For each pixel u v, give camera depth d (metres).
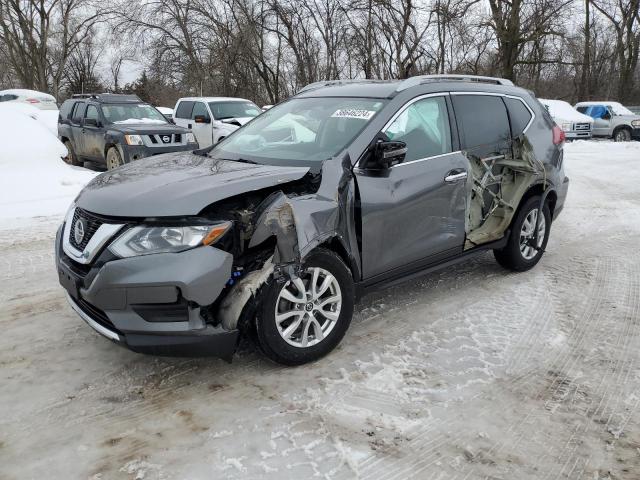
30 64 43.50
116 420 2.94
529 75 32.91
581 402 3.12
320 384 3.28
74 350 3.70
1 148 11.20
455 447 2.73
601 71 41.00
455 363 3.54
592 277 5.18
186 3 27.41
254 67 28.36
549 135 5.30
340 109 4.22
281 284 3.22
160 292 2.91
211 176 3.40
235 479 2.50
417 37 24.86
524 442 2.77
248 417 2.96
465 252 4.58
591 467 2.59
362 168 3.74
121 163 11.09
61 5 40.88
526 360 3.59
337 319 3.55
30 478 2.50
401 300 4.58
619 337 3.93
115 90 50.81
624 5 36.12
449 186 4.22
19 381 3.30
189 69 28.56
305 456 2.66
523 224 5.10
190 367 3.48
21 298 4.61
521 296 4.68
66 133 13.56
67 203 8.37
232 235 3.12
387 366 3.49
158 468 2.57
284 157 3.95
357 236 3.68
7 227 6.91
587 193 9.49
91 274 3.02
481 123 4.71
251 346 3.62
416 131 4.15
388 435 2.81
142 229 2.97
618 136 23.50
